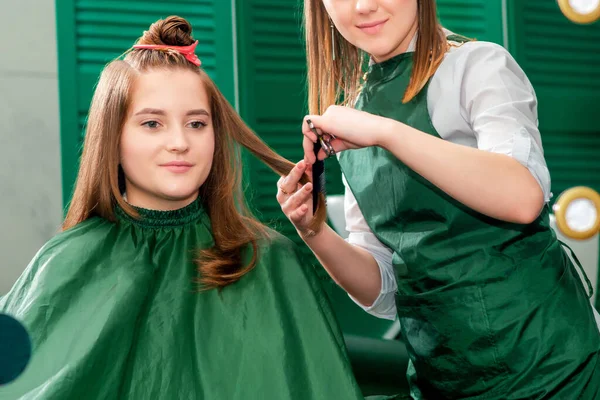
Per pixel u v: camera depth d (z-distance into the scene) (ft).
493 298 4.11
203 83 4.18
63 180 8.04
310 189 4.20
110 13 8.24
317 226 4.28
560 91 10.00
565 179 10.02
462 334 4.17
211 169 4.36
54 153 8.05
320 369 3.83
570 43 10.02
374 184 4.51
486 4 9.61
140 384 3.68
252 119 8.67
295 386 3.75
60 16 8.06
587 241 7.00
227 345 3.84
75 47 8.11
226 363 3.78
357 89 4.91
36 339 3.64
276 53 8.80
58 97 8.06
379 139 3.88
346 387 3.78
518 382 4.08
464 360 4.21
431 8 4.40
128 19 8.27
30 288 3.84
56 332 3.68
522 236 4.20
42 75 8.03
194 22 8.48
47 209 8.01
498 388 4.13
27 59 7.98
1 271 7.86
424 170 3.81
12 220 7.91
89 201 4.18
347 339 5.76
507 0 9.64
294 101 8.85
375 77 4.62
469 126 4.26
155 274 4.02
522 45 9.76
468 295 4.14
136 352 3.76
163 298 3.94
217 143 4.37
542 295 4.12
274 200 8.65
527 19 9.78
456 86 4.25
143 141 4.01
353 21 4.29
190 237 4.20
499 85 4.11
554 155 9.96
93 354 3.60
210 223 4.29
